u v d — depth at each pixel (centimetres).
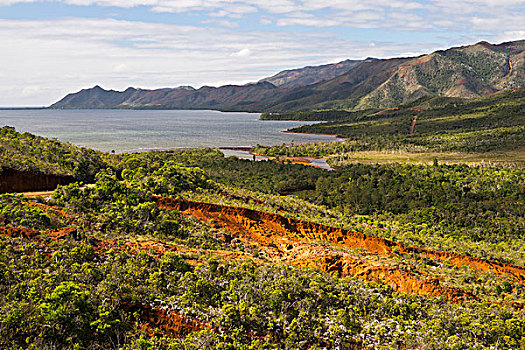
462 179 12025
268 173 13338
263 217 5675
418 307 3522
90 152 7969
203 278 3231
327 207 10206
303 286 3459
